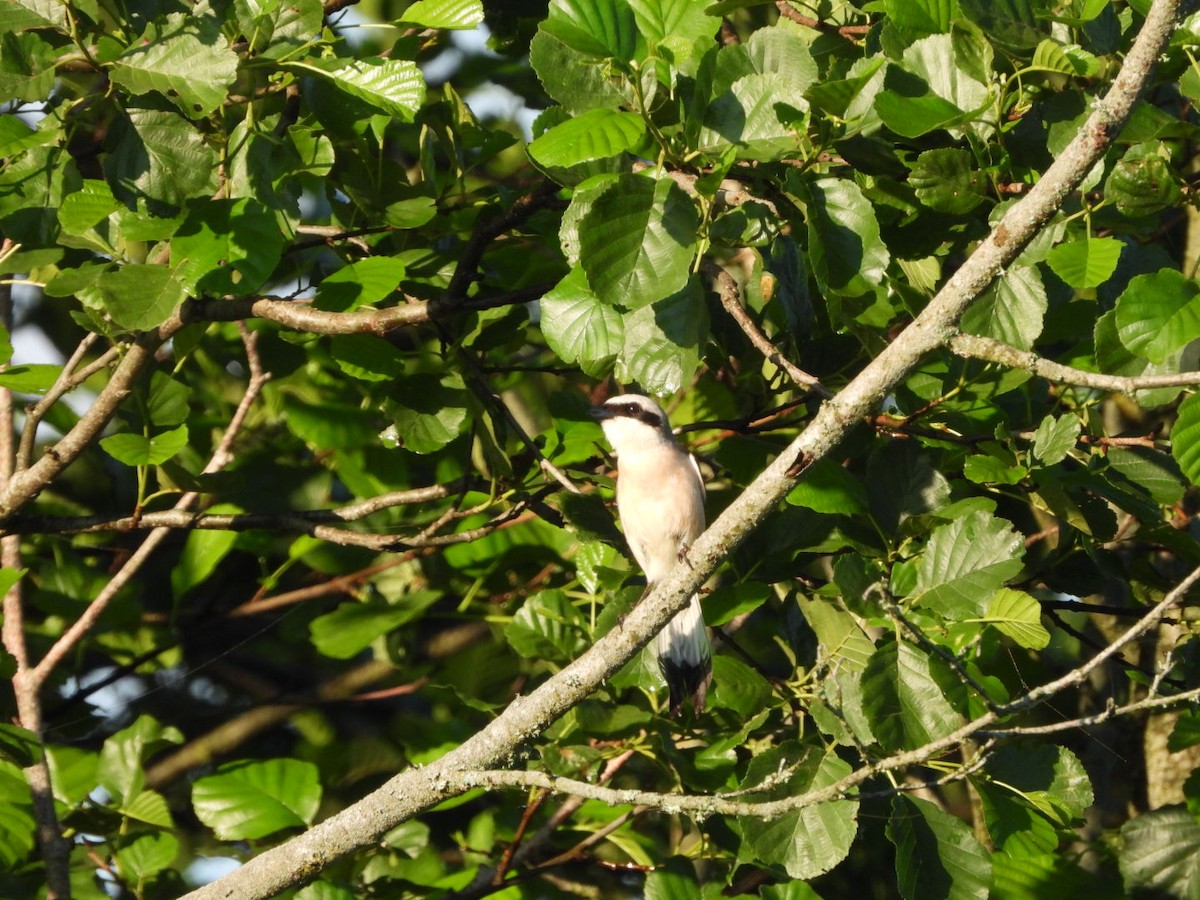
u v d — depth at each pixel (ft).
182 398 28.40
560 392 31.65
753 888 31.37
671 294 21.62
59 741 34.47
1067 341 30.89
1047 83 24.00
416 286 29.68
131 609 35.45
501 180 37.63
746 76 21.72
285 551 38.19
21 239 23.17
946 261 34.12
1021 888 29.35
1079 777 23.27
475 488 30.37
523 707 21.15
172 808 37.24
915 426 26.84
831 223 22.18
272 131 26.45
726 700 25.64
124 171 22.59
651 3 22.06
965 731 17.85
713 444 37.68
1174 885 27.37
